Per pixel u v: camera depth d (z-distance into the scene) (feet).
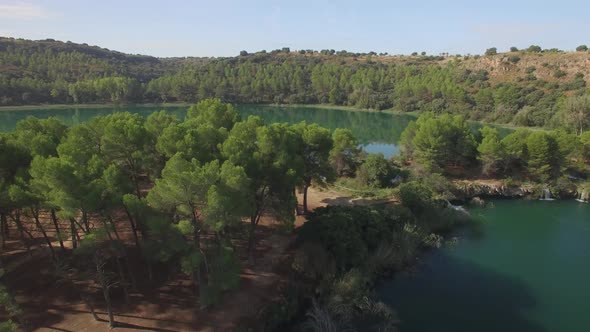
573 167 222.48
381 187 198.29
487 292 121.08
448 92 525.34
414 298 117.29
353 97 647.56
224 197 85.40
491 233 164.35
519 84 497.87
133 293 102.58
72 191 81.87
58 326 90.68
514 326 105.91
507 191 208.74
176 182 83.92
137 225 107.24
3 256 114.11
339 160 214.28
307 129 157.38
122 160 120.26
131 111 574.97
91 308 91.97
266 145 118.52
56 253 114.62
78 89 595.88
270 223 147.33
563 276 131.03
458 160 233.96
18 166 103.71
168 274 110.42
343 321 102.89
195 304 100.01
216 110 176.24
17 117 488.02
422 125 234.58
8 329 69.15
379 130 462.19
